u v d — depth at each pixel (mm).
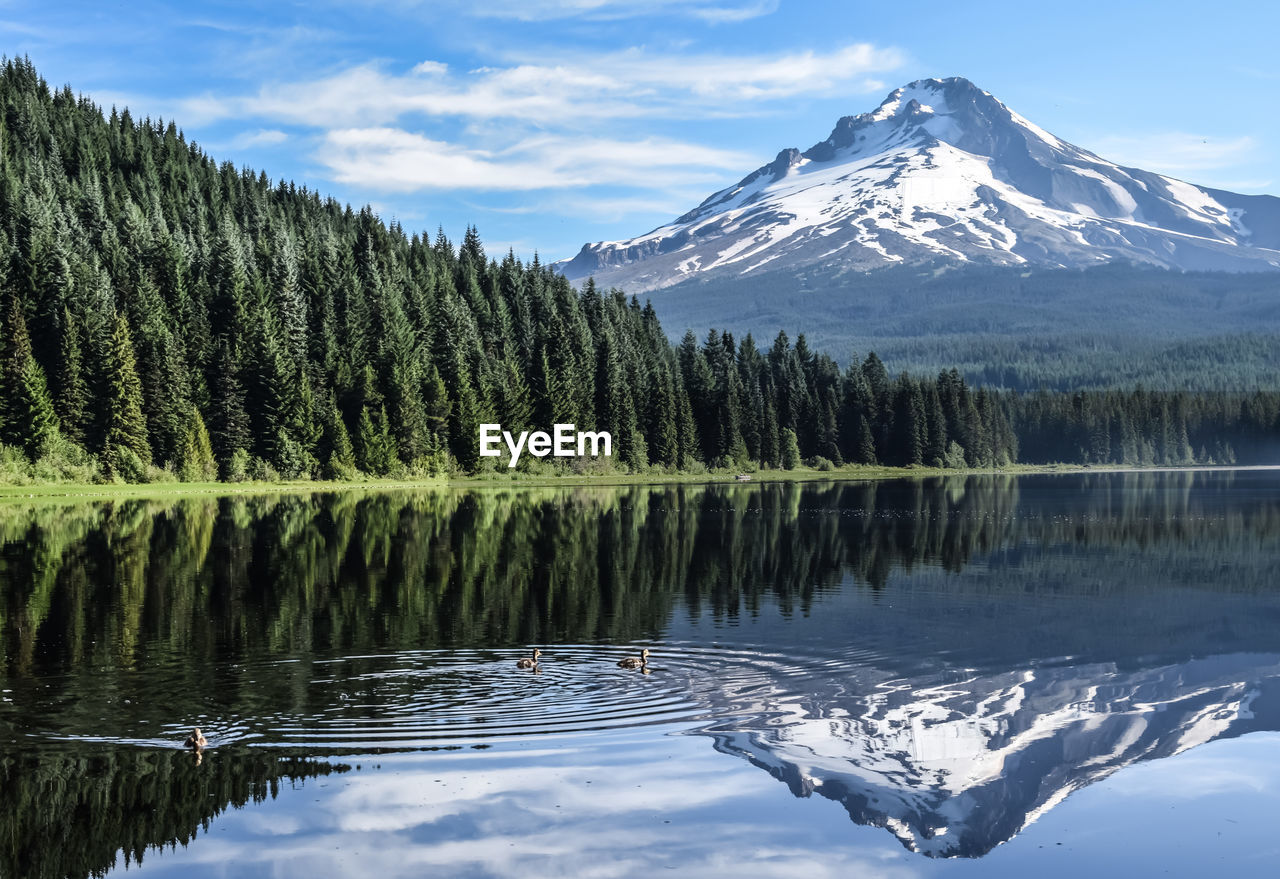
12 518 85312
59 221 159250
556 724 29453
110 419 123688
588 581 54344
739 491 141000
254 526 81312
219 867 21047
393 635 40469
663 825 23109
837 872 21141
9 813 23422
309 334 153875
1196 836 23109
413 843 22078
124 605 46469
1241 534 82812
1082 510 108500
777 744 28250
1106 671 36688
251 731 28656
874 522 91625
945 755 27750
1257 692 34125
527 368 177500
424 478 148500
